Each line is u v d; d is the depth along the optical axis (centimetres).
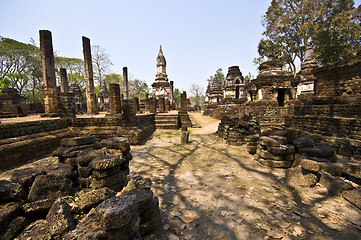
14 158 500
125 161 365
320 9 1775
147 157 579
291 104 1230
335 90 841
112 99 950
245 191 339
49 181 261
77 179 326
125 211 173
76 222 221
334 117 664
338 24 1680
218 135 971
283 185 363
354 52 1692
